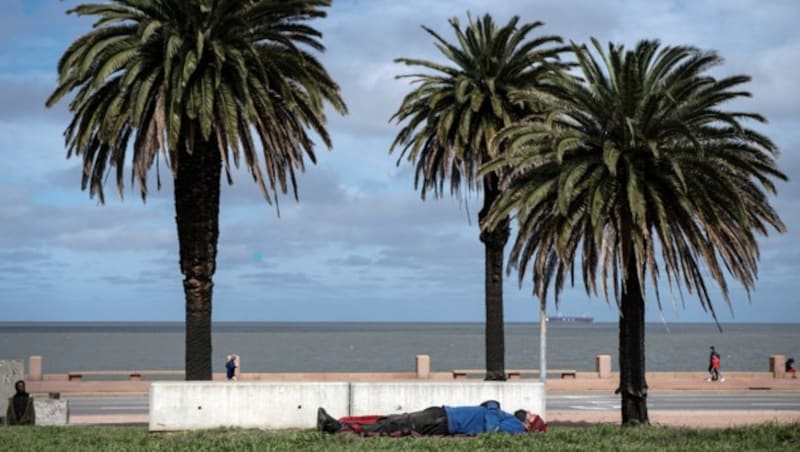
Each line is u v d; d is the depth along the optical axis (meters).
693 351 121.19
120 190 28.44
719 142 24.94
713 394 42.78
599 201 23.55
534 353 119.69
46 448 18.64
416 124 34.66
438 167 35.59
